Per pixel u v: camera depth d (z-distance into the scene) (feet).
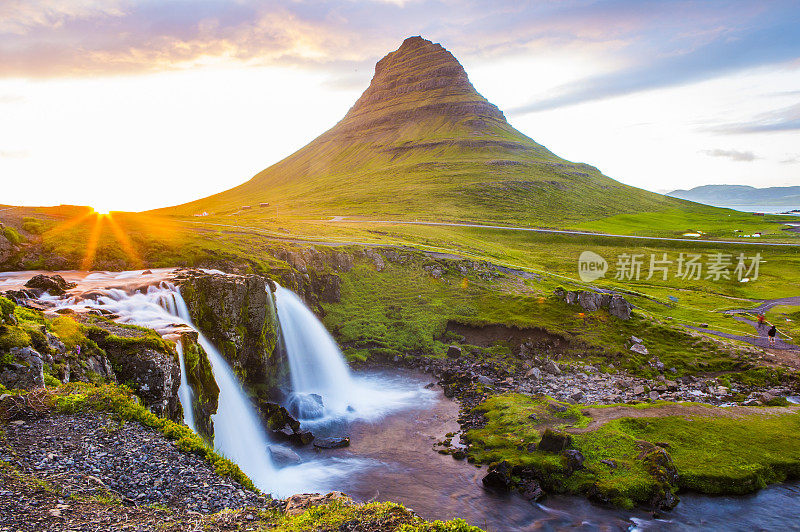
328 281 301.43
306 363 228.43
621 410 158.92
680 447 135.74
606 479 119.34
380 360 244.01
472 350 249.14
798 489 120.98
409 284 325.62
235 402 160.86
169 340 116.16
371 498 118.32
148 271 217.56
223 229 368.07
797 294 370.32
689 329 259.80
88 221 288.30
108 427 74.69
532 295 298.56
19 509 53.11
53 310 122.72
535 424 151.74
